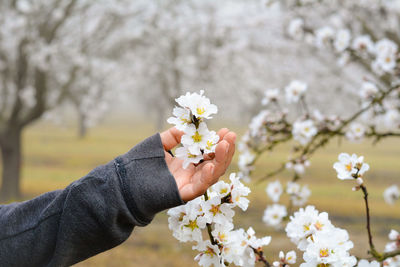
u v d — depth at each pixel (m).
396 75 3.42
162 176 0.92
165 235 8.34
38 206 0.99
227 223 1.10
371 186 13.09
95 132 31.77
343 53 3.71
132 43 12.34
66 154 19.48
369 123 3.30
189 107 0.98
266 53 10.74
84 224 0.90
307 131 2.84
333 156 20.02
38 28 9.91
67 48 10.18
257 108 14.97
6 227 0.95
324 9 5.75
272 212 2.87
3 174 10.25
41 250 0.94
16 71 10.16
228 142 0.96
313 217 1.24
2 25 9.55
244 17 10.28
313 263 1.13
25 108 10.62
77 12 10.23
